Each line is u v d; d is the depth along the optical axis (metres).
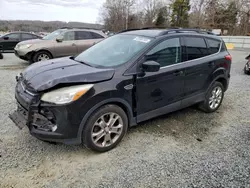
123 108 2.97
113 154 2.84
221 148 3.06
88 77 2.60
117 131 2.95
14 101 4.52
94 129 2.72
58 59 3.57
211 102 4.25
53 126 2.49
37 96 2.47
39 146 2.92
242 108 4.64
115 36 3.88
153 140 3.21
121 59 3.05
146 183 2.33
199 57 3.83
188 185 2.32
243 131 3.59
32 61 8.34
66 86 2.48
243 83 6.88
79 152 2.85
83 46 8.88
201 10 38.62
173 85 3.42
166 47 3.32
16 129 3.34
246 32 32.75
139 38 3.40
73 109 2.46
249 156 2.87
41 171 2.46
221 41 4.40
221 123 3.88
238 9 33.06
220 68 4.18
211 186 2.31
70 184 2.28
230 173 2.52
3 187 2.20
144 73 3.01
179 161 2.73
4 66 8.65
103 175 2.43
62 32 8.70
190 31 3.83
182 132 3.49
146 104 3.15
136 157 2.79
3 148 2.84
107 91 2.66
